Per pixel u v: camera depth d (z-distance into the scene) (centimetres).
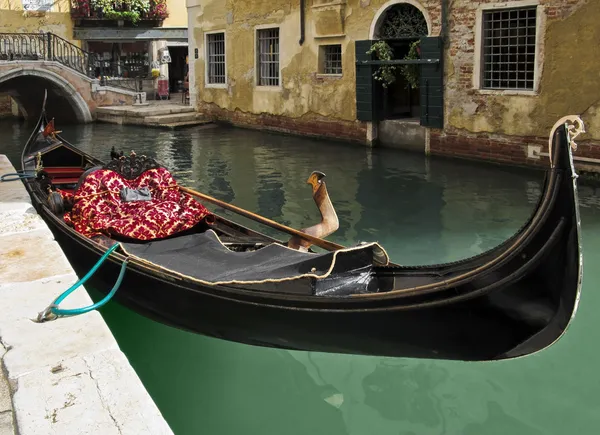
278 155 1188
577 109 934
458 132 1107
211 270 434
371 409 378
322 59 1355
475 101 1069
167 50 2142
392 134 1237
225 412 378
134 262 448
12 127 1844
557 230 299
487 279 323
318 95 1368
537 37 966
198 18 1706
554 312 314
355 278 389
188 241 504
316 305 369
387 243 654
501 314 326
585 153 933
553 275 307
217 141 1394
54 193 596
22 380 287
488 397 386
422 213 764
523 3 972
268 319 392
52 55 1909
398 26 1190
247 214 532
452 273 365
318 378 413
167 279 429
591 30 902
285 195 875
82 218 521
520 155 1020
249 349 452
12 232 502
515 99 1011
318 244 475
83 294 378
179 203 550
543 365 420
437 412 372
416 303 341
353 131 1302
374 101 1239
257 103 1551
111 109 1811
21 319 346
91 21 2156
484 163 1058
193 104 1786
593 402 376
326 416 372
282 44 1438
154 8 2216
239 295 396
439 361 430
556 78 953
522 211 761
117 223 516
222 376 418
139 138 1481
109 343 320
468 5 1050
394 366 425
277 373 421
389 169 1027
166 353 448
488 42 1050
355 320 361
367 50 1220
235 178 992
